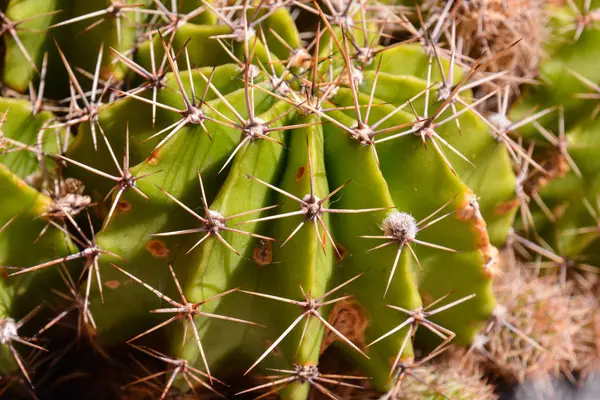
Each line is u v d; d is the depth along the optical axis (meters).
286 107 0.37
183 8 0.41
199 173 0.36
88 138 0.38
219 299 0.37
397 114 0.37
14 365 0.39
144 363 0.41
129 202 0.36
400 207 0.38
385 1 0.44
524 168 0.42
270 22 0.40
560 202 0.45
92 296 0.38
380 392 0.39
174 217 0.37
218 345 0.38
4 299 0.38
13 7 0.39
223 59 0.39
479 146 0.39
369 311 0.38
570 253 0.46
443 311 0.40
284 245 0.36
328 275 0.37
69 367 0.42
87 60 0.40
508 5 0.43
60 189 0.38
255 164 0.36
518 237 0.45
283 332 0.37
